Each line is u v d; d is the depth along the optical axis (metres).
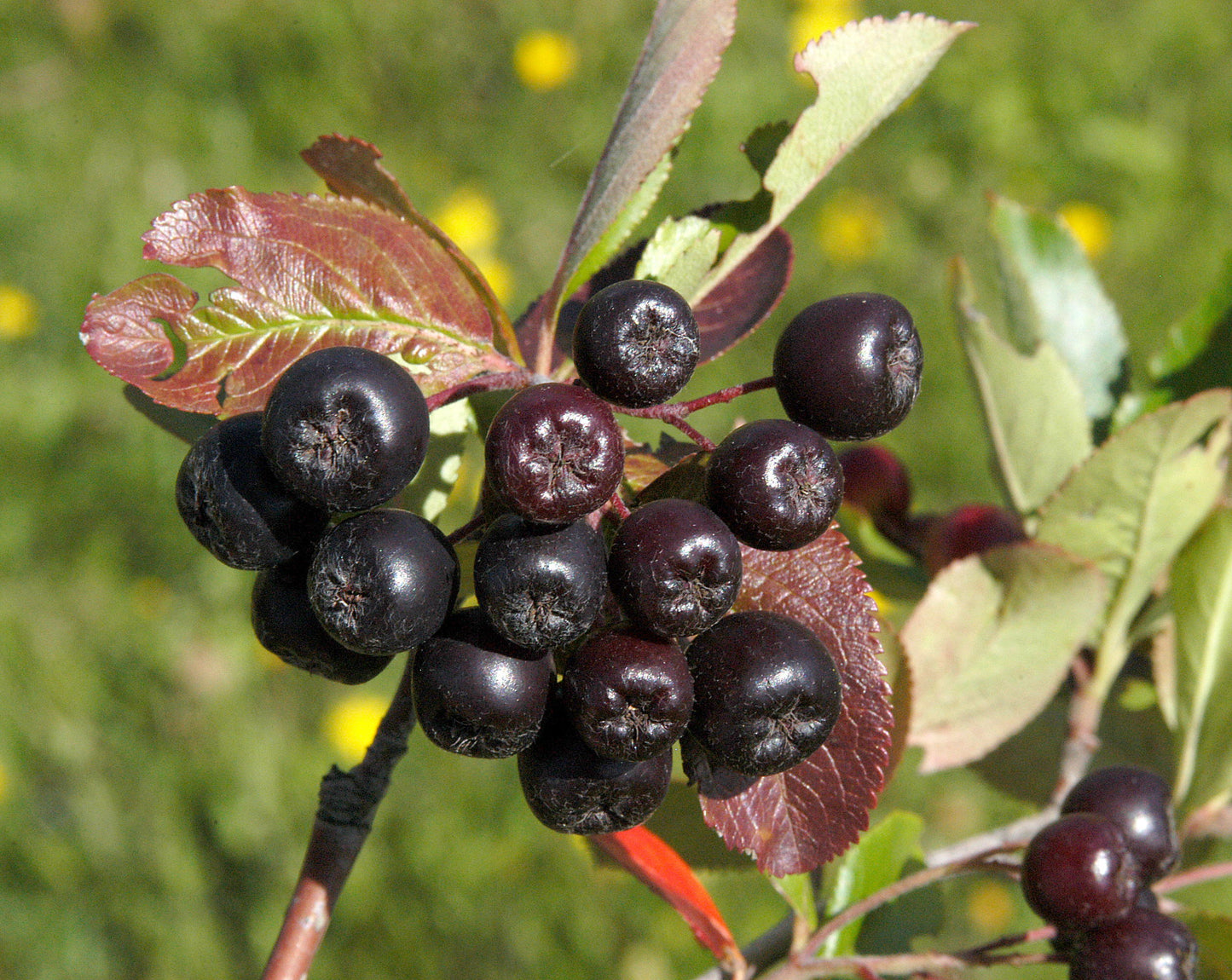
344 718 0.47
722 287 0.20
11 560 0.50
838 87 0.18
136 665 0.49
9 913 0.43
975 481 0.53
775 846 0.17
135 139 0.60
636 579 0.15
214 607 0.51
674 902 0.19
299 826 0.46
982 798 0.47
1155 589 0.23
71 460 0.53
